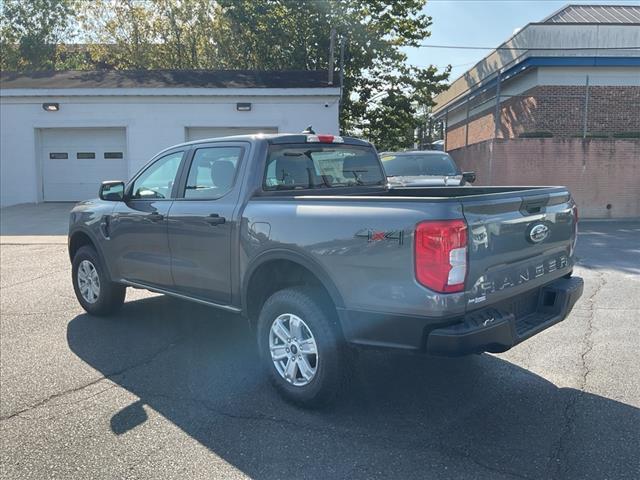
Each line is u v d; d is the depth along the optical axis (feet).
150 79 67.82
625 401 13.34
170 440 11.70
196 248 15.76
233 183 15.06
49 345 17.63
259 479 10.29
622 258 32.48
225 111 62.23
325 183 16.56
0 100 62.95
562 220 14.17
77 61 111.24
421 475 10.35
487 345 11.18
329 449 11.31
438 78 84.53
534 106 65.51
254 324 14.98
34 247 37.70
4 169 63.98
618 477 10.20
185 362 16.19
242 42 93.91
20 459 10.98
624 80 64.85
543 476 10.27
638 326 19.10
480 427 12.19
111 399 13.69
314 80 67.05
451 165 40.37
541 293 13.75
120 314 21.21
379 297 11.43
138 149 62.90
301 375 13.19
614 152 55.42
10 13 103.45
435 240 10.71
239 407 13.26
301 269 13.37
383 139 89.10
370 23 82.07
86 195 64.69
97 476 10.39
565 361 15.96
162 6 100.48
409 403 13.44
